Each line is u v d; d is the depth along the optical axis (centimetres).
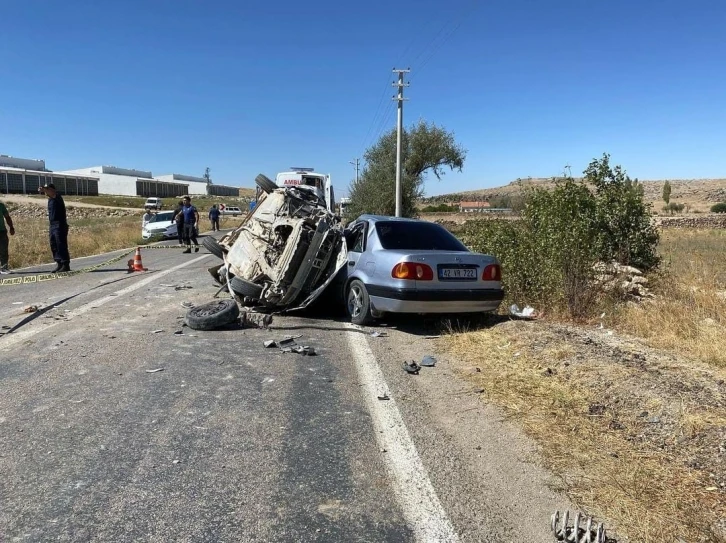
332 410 458
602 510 309
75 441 391
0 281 1207
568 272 799
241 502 316
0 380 520
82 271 1398
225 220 5075
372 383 528
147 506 310
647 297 888
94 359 592
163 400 473
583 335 654
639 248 1059
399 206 3206
